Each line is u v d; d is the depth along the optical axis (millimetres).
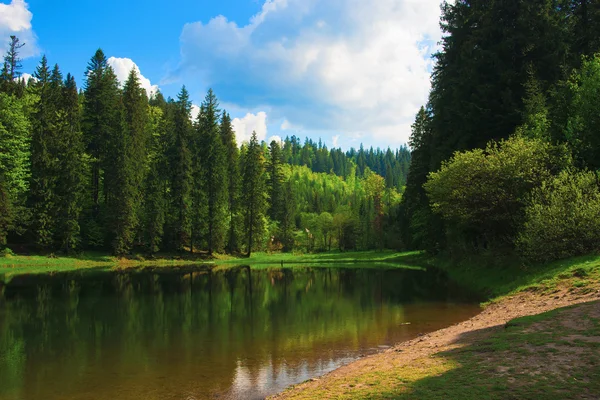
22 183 43406
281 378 9453
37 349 12695
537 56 29891
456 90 32062
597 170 19203
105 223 50188
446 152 33094
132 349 12516
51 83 54438
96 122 55375
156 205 52562
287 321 16391
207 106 61625
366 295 22922
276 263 52969
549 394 5484
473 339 9711
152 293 25297
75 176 47000
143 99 67250
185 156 56406
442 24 38062
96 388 9156
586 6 33344
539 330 8852
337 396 6832
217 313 18438
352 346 12195
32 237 46344
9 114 43344
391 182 133625
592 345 7289
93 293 25344
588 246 17172
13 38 54562
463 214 23766
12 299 22984
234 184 66188
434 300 20031
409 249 70438
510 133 28219
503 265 22203
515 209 22734
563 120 24484
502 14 31500
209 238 59250
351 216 91250
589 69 22891
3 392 8969
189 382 9406
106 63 57594
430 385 6461
